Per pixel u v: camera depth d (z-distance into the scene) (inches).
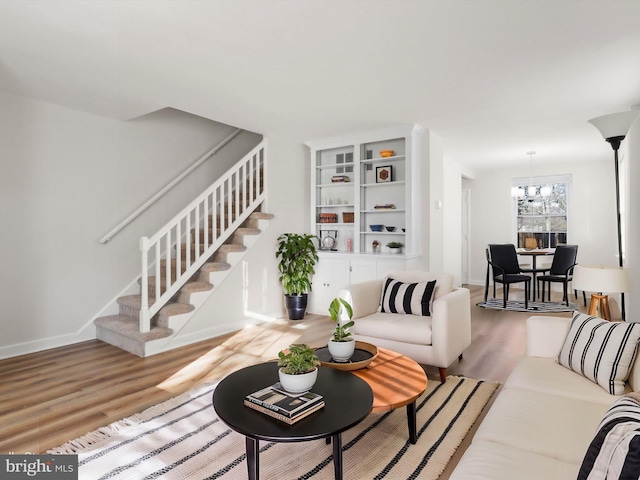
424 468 73.7
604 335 74.3
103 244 168.1
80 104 151.9
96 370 127.3
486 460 50.1
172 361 135.8
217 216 214.1
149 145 185.0
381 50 105.8
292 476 71.4
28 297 146.9
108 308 169.6
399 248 195.2
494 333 170.1
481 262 322.3
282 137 205.8
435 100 147.3
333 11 86.8
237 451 80.1
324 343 155.8
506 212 310.8
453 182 282.0
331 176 217.9
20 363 134.2
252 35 97.3
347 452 79.3
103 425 91.2
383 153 194.2
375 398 72.6
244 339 163.0
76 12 86.6
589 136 203.6
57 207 154.2
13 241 143.1
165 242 192.9
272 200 202.5
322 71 119.8
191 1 82.6
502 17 89.7
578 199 282.2
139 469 73.8
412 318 125.5
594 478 37.2
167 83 129.5
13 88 135.3
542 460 49.8
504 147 230.7
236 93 138.8
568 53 108.0
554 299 256.4
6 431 88.7
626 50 106.3
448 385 112.1
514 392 71.5
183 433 87.1
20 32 95.6
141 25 92.4
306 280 200.5
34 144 147.6
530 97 144.3
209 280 168.6
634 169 143.3
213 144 215.5
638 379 66.2
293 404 62.5
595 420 59.7
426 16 89.1
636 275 140.5
